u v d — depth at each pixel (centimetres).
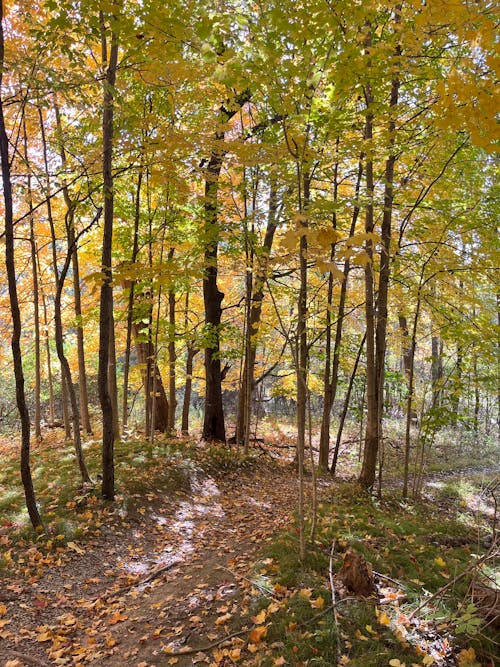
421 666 293
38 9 582
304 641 319
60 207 1080
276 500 789
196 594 418
